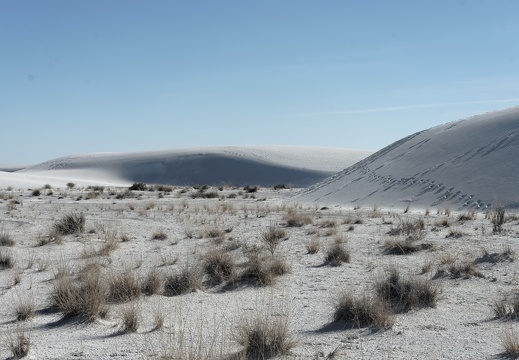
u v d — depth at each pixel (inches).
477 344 303.3
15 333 330.3
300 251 677.3
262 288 470.3
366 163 2112.5
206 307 401.4
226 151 7081.7
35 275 522.6
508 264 573.6
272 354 284.7
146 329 339.0
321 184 2118.6
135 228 916.0
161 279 481.4
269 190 3029.0
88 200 1795.0
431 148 1841.8
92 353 288.8
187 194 2346.2
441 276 514.0
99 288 403.9
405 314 378.6
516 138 1572.3
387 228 920.3
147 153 7711.6
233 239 781.3
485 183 1398.9
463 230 882.8
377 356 281.0
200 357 261.3
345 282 491.2
